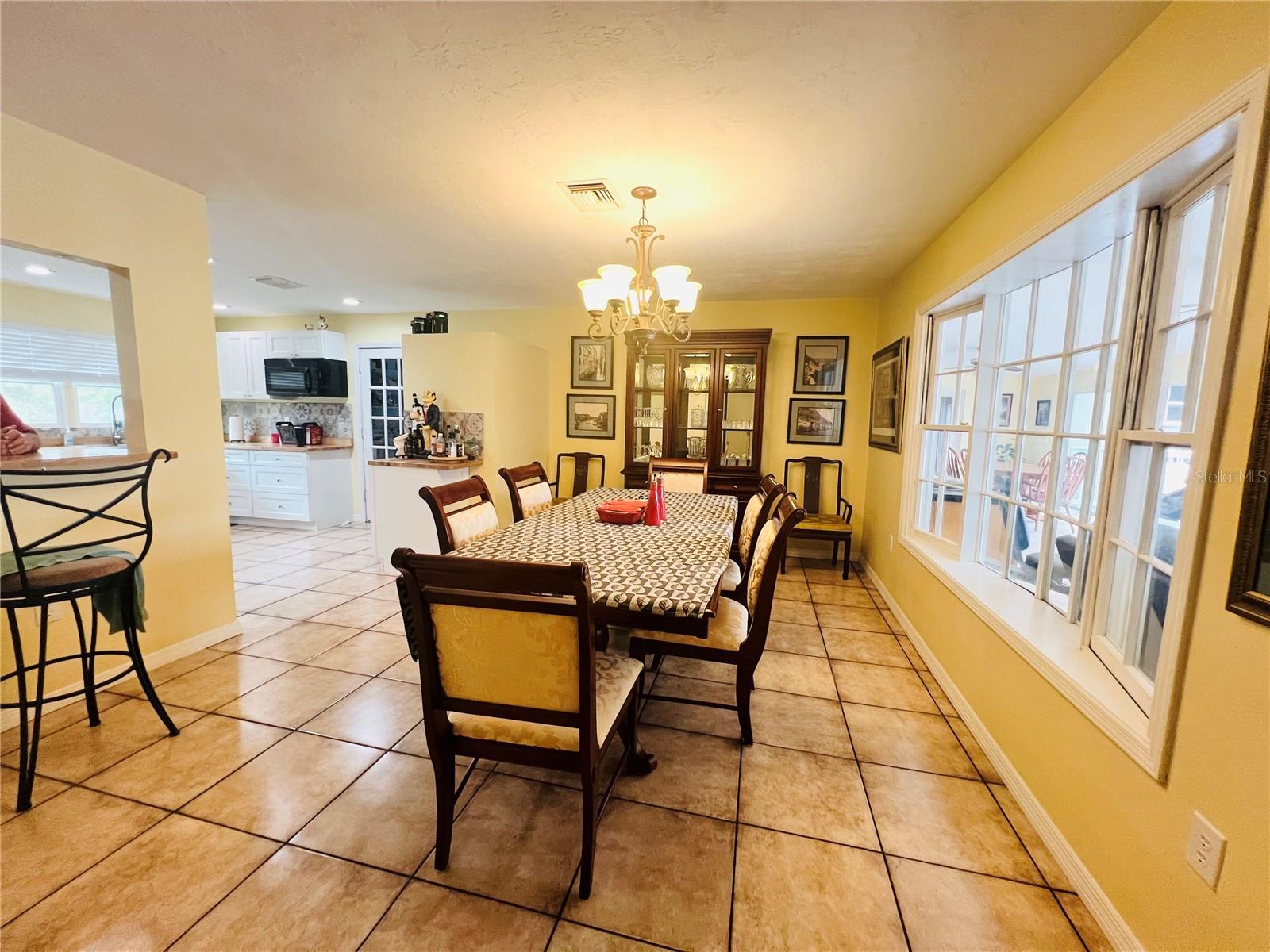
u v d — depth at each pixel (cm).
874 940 124
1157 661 133
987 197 219
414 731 202
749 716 196
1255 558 92
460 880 138
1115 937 122
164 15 133
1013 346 236
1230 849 96
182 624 257
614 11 129
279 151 204
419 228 286
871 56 144
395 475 404
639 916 129
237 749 189
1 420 198
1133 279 151
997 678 189
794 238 288
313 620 310
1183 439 128
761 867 144
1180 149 116
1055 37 133
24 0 127
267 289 441
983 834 157
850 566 438
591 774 129
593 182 224
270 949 119
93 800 163
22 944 119
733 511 287
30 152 190
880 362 390
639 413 469
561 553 199
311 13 131
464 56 148
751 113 172
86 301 480
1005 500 233
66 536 212
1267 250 93
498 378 422
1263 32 95
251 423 609
